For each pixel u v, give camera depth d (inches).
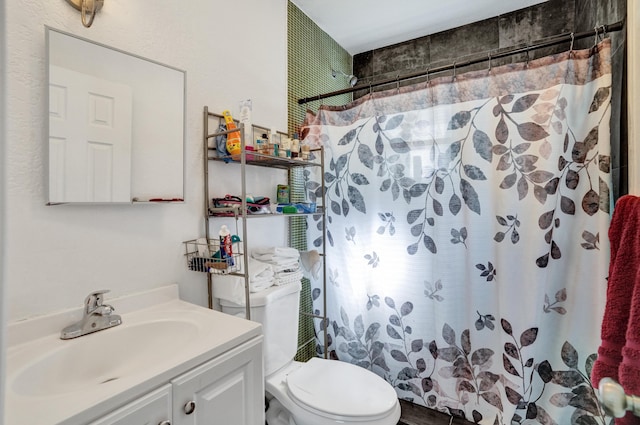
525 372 54.0
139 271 45.0
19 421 22.0
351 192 71.7
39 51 35.6
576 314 52.1
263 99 67.1
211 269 48.2
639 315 26.2
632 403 19.7
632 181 35.9
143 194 45.1
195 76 52.7
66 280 37.8
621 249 30.4
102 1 39.3
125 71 43.2
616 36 49.9
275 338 53.9
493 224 58.0
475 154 59.0
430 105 63.1
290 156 59.6
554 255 52.9
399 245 67.2
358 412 45.4
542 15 77.1
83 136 39.0
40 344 34.0
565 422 53.3
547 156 52.7
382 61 98.3
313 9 79.2
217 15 56.8
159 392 28.2
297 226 75.7
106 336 37.1
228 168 58.4
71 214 38.3
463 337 62.7
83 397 24.5
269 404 57.7
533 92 53.9
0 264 13.3
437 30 89.0
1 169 13.4
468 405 62.5
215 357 33.6
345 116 72.9
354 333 72.6
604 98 48.1
